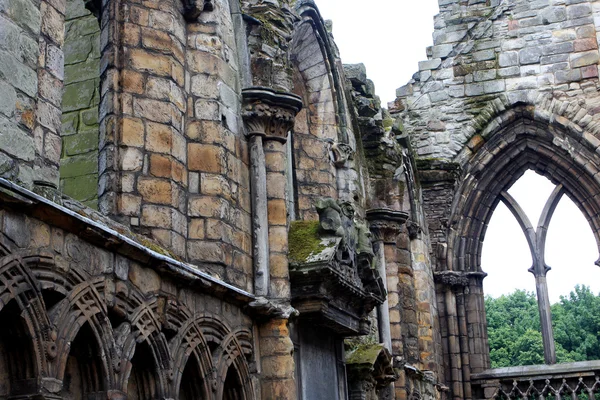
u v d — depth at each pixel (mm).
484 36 32062
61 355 9586
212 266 13930
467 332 30469
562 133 30703
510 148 31359
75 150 15094
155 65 13906
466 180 31219
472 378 30062
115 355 10633
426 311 27750
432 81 32156
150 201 13352
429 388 26609
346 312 17016
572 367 29859
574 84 30938
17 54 9422
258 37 16297
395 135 27719
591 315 59031
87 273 10266
